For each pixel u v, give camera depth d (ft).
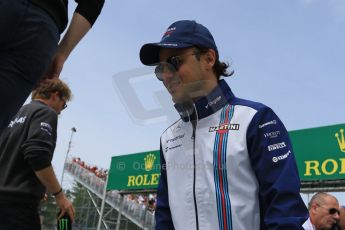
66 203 8.55
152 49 6.82
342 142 37.37
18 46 4.19
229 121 6.44
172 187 6.84
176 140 7.00
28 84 4.43
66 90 9.41
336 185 37.70
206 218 6.19
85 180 84.12
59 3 4.66
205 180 6.33
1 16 4.00
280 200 5.68
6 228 7.88
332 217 18.31
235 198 6.07
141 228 62.90
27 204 8.22
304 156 39.42
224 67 7.11
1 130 4.43
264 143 6.07
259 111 6.31
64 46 5.49
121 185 56.54
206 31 6.91
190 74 6.48
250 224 5.98
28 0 4.24
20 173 8.30
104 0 5.96
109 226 70.95
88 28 5.78
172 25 6.96
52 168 8.34
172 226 7.14
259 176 6.03
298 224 5.43
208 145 6.43
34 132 8.27
